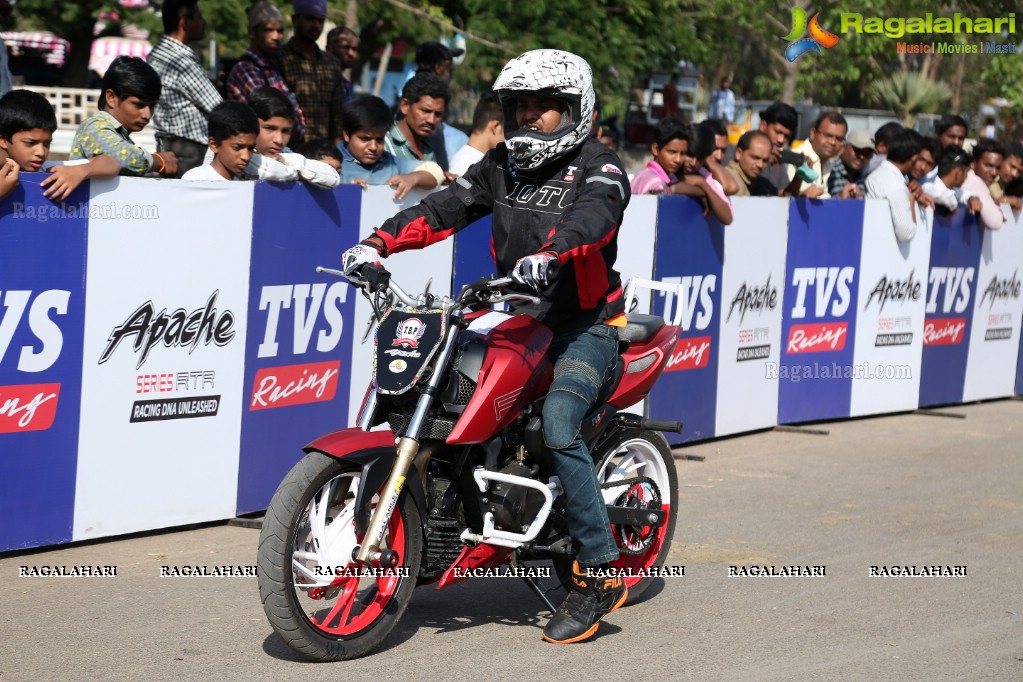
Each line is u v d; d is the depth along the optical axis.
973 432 12.20
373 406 5.62
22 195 6.57
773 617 6.52
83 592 6.46
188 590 6.59
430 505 5.80
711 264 10.66
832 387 12.20
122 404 7.20
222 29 20.02
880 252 12.29
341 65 11.68
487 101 9.70
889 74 30.70
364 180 8.76
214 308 7.57
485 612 6.52
